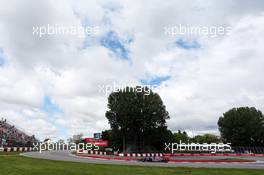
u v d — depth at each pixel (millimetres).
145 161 49438
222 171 27359
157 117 91250
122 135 90812
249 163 44250
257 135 109438
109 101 92812
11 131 94188
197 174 24719
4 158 33562
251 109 114688
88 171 24172
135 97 90250
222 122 115562
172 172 25844
